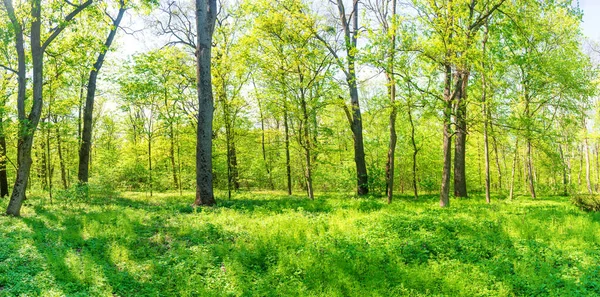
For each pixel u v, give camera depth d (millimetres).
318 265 7664
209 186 16906
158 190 27312
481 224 11578
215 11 17516
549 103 22422
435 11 14461
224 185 27562
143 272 7523
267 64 19000
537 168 36094
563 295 6508
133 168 23172
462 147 22406
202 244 9477
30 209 14172
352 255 8398
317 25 19594
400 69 15070
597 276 7480
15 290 6148
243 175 25750
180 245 9391
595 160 42906
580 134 30156
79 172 19328
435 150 28797
